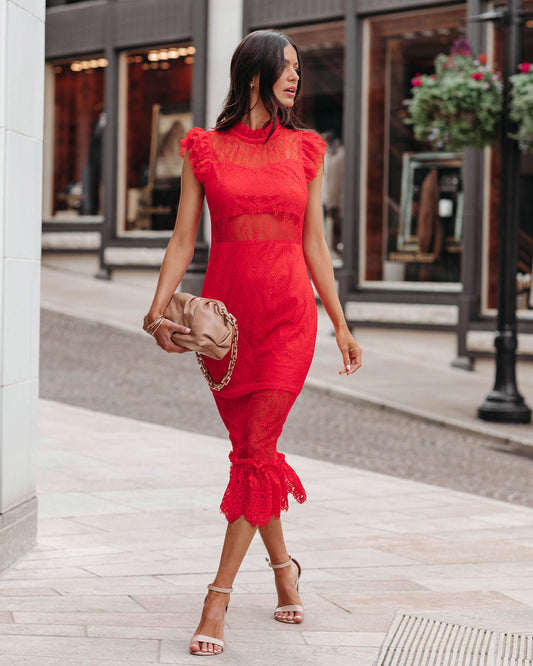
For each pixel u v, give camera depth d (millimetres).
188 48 19156
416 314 15555
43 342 14531
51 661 3211
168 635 3568
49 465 7375
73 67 21062
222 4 18391
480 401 12359
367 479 7465
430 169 15852
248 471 3572
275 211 3562
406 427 10883
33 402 4871
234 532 3531
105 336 15391
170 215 19562
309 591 4305
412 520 6043
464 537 5605
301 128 3775
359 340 16344
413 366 14836
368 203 16547
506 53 11211
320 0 16922
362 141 16547
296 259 3621
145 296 18672
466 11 15367
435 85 11391
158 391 11703
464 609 4066
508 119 11219
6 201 4371
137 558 4844
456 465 8867
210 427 9812
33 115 4676
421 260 15977
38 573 4480
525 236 14508
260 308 3555
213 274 3645
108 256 20125
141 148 20000
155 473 7223
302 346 3604
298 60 3680
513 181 11375
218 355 3486
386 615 3934
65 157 21234
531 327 14156
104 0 20188
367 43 16484
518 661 3428
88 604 3953
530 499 7520
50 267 21453
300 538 5461
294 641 3557
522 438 10391
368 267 16547
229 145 3605
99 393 11328
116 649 3371
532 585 4539
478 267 15125
